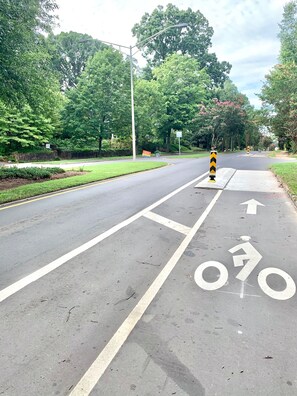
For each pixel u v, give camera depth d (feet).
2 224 21.01
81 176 45.44
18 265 14.05
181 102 162.50
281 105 78.02
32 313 10.12
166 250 16.05
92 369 7.63
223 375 7.40
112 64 117.50
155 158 102.53
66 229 19.81
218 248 16.31
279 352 8.23
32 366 7.73
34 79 41.45
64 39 192.54
